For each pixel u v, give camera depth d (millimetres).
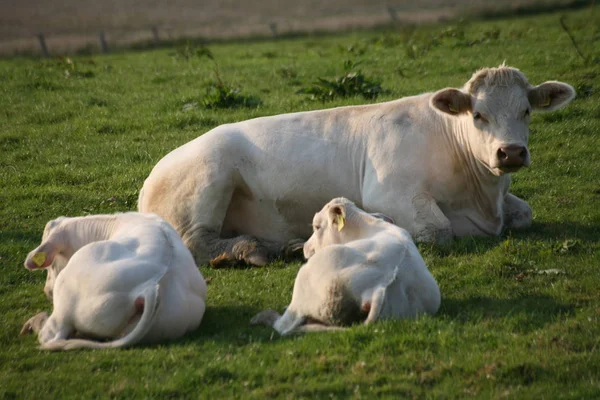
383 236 9688
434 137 13320
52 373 8359
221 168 13648
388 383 7789
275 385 7875
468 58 28797
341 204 10438
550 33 34406
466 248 12461
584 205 14391
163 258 9344
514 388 7594
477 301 10219
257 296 11062
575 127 19031
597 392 7430
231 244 13141
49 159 19734
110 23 89875
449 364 8039
